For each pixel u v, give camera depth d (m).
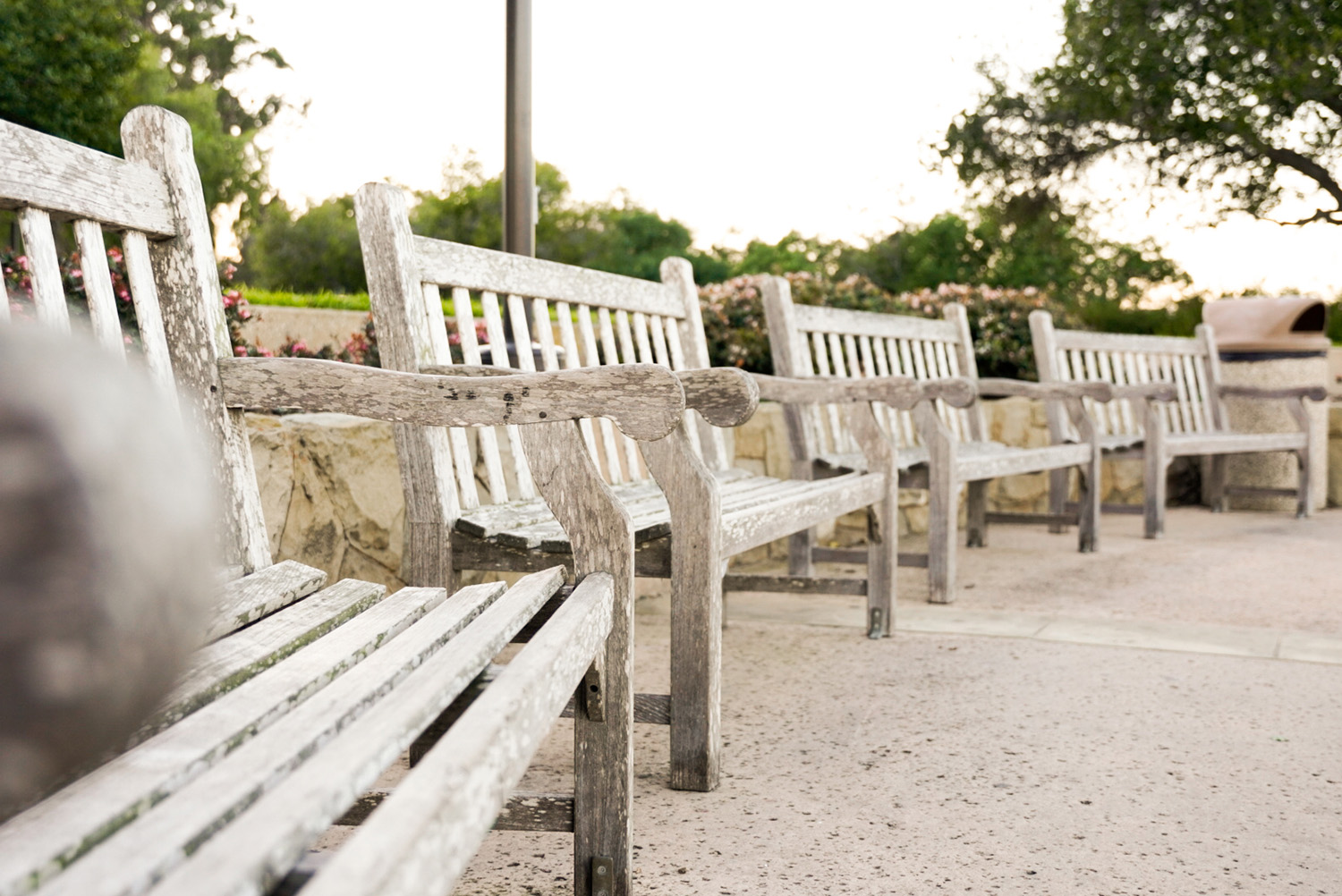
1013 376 7.43
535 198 4.33
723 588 3.35
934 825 1.82
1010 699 2.62
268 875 0.55
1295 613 3.72
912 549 5.21
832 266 31.64
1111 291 21.70
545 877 1.63
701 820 1.84
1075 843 1.75
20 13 11.12
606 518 1.53
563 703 1.10
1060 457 4.85
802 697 2.64
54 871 0.58
